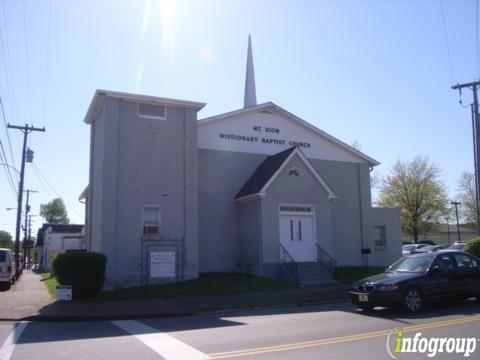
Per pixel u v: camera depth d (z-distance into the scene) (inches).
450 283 537.0
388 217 1164.5
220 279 845.2
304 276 853.8
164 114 876.6
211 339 386.9
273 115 1053.2
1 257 973.2
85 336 418.9
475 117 1085.1
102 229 796.6
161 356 326.6
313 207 952.9
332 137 1112.2
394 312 520.4
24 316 541.0
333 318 488.7
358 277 927.7
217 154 978.1
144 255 823.1
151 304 634.2
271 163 968.3
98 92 816.9
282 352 327.9
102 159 829.8
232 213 971.3
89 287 700.0
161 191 852.6
